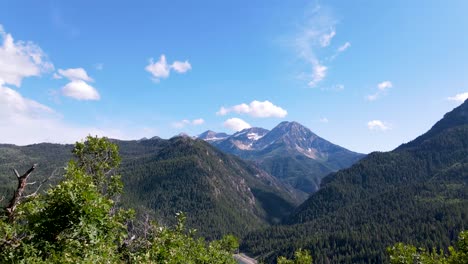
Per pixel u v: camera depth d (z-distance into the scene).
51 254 13.64
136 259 17.94
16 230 14.06
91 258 14.00
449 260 23.30
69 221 14.23
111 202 15.41
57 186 14.52
